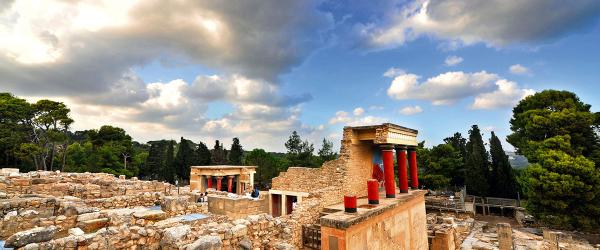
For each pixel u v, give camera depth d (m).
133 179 28.61
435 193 59.31
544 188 34.78
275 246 13.49
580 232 36.59
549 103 44.66
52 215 14.12
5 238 11.19
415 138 22.83
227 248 12.02
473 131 61.00
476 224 43.34
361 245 12.30
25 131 54.06
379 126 18.48
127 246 10.35
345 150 20.39
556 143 37.47
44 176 22.91
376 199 15.34
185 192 23.08
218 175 34.88
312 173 28.80
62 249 9.14
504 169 53.91
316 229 17.11
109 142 63.00
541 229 39.25
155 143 80.69
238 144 76.00
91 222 12.69
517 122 48.75
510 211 50.06
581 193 33.44
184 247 9.80
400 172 20.36
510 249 26.84
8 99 52.31
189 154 70.19
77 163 62.31
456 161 58.62
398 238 16.36
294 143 74.25
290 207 30.66
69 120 54.66
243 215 20.73
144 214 13.43
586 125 37.94
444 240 22.28
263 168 62.22
